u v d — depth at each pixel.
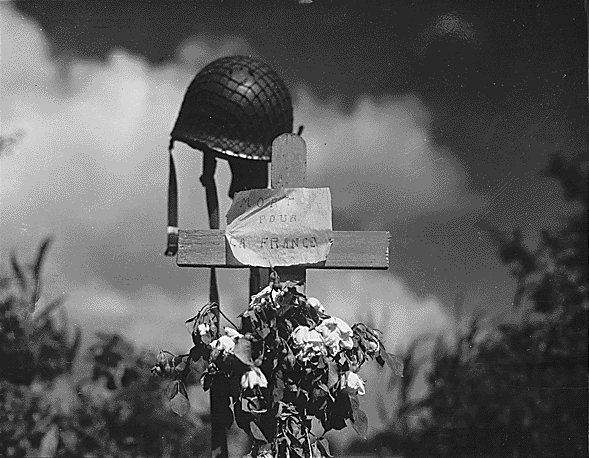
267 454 2.80
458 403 3.18
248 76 3.20
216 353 2.78
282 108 3.21
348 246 2.96
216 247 2.97
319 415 2.83
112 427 3.21
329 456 2.85
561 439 3.16
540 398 3.17
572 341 3.17
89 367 3.22
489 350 3.18
